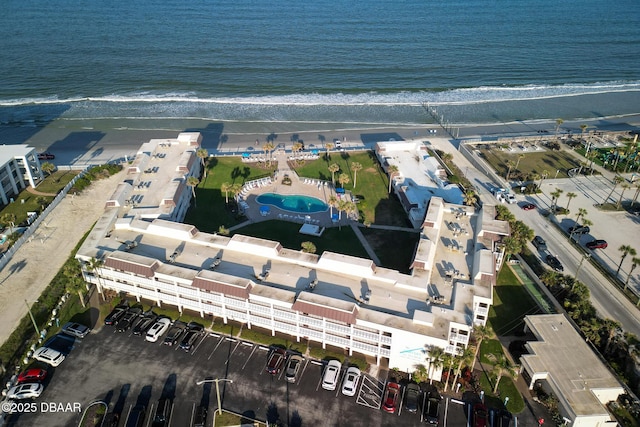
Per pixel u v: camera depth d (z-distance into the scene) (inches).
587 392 2522.1
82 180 4648.1
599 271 3587.6
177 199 3932.1
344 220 4220.0
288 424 2475.4
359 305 2839.6
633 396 2581.2
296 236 3986.2
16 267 3563.0
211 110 6614.2
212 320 3152.1
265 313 2938.0
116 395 2618.1
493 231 3415.4
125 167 5049.2
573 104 6919.3
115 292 3346.5
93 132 5944.9
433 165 4869.6
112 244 3358.8
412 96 7126.0
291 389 2677.2
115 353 2886.3
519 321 3129.9
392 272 3083.2
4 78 7583.7
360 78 7751.0
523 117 6486.2
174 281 3026.6
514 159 5236.2
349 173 4975.4
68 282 3228.3
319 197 4569.4
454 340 2741.1
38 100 6850.4
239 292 2861.7
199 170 4940.9
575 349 2780.5
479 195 4566.9
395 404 2576.3
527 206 4347.9
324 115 6496.1
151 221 3659.0
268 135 5905.5
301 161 5088.6
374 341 2743.6
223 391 2655.0
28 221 4084.6
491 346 2955.2
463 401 2613.2
